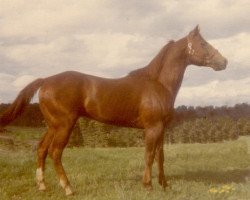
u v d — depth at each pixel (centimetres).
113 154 1652
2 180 934
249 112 3862
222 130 3488
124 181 931
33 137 2605
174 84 855
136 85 831
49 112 810
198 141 3447
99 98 815
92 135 2778
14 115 819
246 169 1221
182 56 865
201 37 870
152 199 731
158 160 848
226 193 780
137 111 827
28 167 1104
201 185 897
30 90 820
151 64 864
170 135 3462
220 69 873
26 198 775
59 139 804
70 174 1014
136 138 2962
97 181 931
